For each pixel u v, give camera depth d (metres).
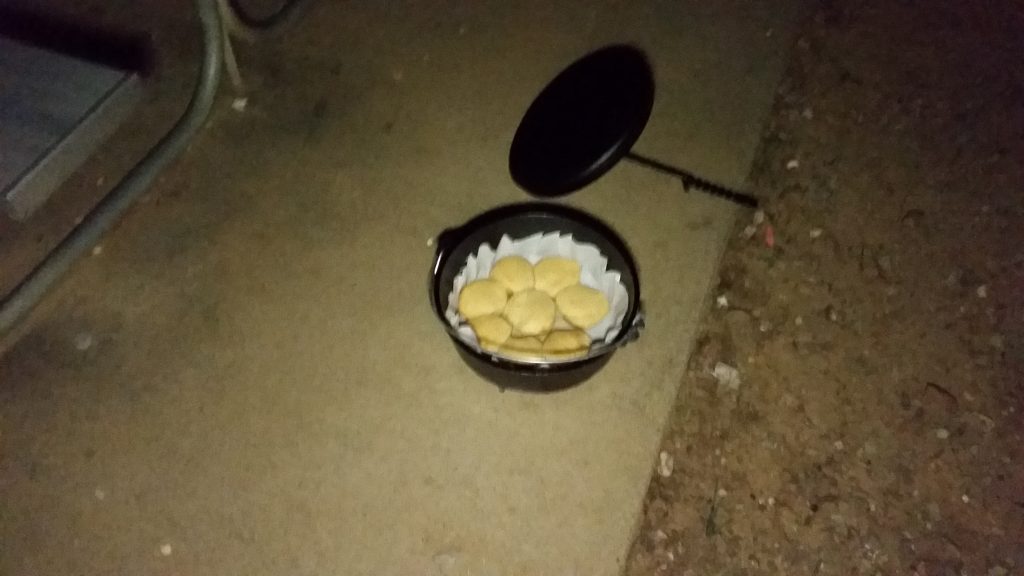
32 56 0.94
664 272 1.20
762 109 1.40
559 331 1.03
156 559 0.96
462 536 0.98
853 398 1.10
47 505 1.00
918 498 1.02
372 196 1.27
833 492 1.03
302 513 1.00
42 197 0.86
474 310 1.04
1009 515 1.01
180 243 1.22
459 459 1.04
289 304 1.16
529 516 1.00
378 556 0.97
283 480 1.02
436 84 1.41
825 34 1.51
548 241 1.11
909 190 1.31
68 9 1.46
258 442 1.05
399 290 1.18
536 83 1.42
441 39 1.48
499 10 1.52
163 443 1.04
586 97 1.09
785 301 1.18
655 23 1.51
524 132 1.13
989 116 1.41
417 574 0.96
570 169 1.05
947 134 1.38
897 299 1.19
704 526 1.00
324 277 1.19
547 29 1.50
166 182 1.28
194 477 1.02
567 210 1.17
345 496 1.01
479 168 1.31
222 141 1.33
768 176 1.31
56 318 1.14
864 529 1.00
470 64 1.44
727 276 1.20
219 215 1.25
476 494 1.01
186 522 0.99
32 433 1.05
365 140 1.34
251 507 1.00
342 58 1.44
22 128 0.87
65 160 0.87
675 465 1.04
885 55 1.48
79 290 1.17
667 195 1.28
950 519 1.01
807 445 1.06
